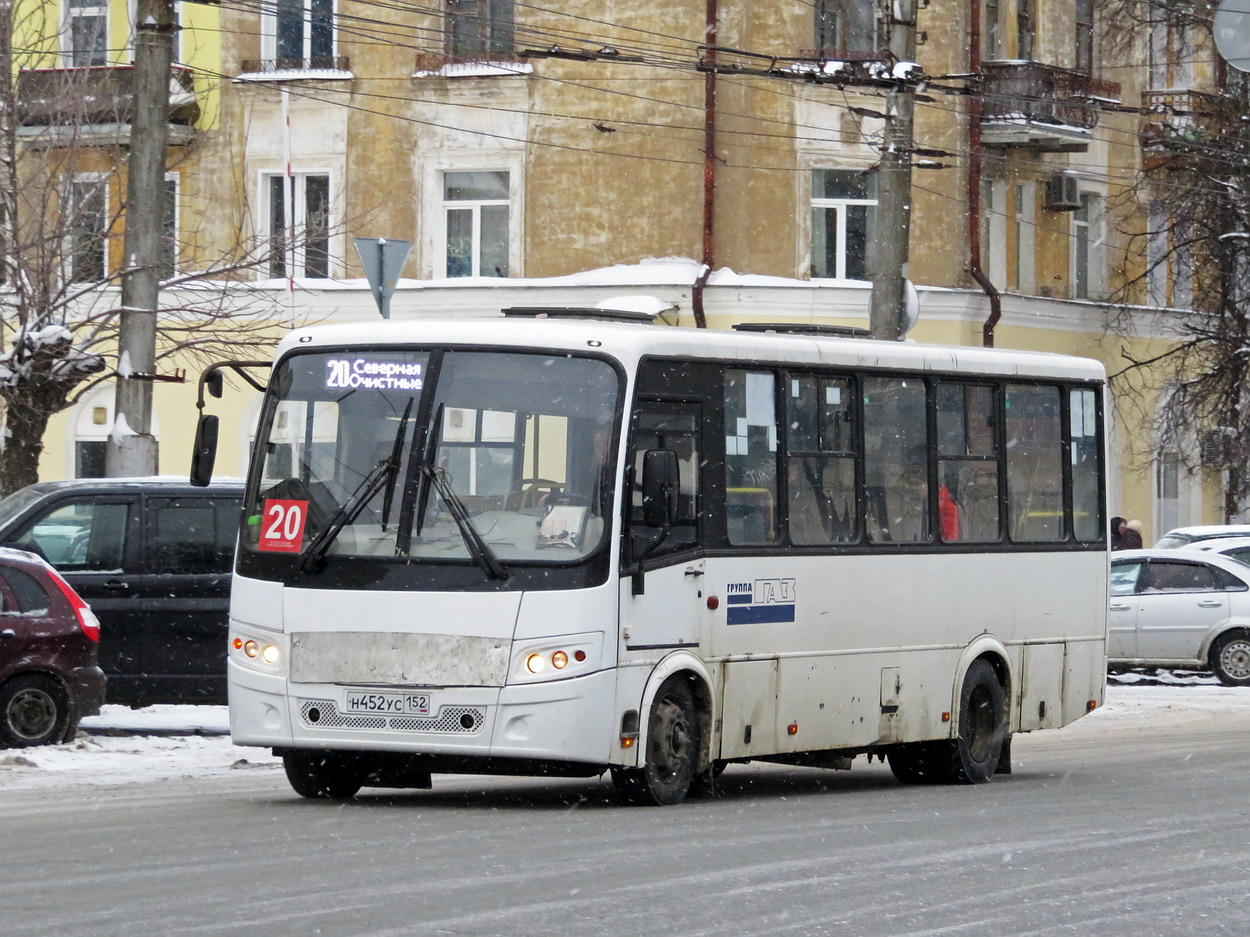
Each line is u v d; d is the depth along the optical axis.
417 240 92.88
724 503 34.84
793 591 36.22
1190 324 102.62
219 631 47.25
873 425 38.66
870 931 21.12
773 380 36.22
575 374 32.75
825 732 37.03
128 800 33.66
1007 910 22.69
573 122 90.88
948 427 40.59
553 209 91.19
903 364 39.41
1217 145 100.75
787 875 24.97
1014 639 42.19
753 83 89.75
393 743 31.83
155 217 51.47
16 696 41.81
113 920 20.92
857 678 37.75
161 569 47.19
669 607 33.31
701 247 89.69
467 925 20.89
